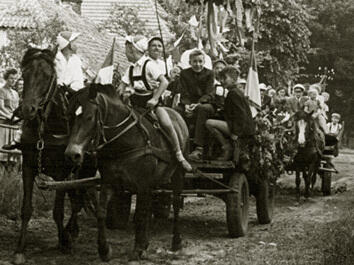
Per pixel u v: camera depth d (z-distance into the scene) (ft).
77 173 31.01
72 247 32.27
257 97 41.37
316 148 54.08
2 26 89.25
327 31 187.01
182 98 37.76
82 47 91.81
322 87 74.69
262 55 111.75
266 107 46.47
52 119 29.78
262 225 41.47
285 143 47.47
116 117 29.25
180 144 33.09
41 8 91.71
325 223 41.78
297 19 114.93
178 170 33.37
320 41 189.16
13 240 33.96
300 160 54.08
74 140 27.22
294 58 119.24
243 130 36.63
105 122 28.91
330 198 56.24
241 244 35.01
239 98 36.99
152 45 32.53
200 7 46.55
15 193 41.06
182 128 33.81
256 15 47.42
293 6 114.32
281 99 52.80
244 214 37.88
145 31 96.73
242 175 37.47
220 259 31.48
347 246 30.25
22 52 63.26
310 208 49.98
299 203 52.70
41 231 36.78
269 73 116.78
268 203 42.11
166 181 32.27
